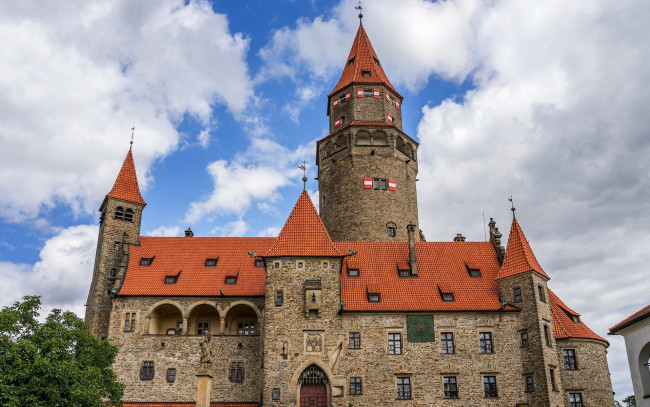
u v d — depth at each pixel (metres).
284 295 53.53
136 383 55.66
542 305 54.59
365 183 69.75
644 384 33.00
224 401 54.97
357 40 80.81
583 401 53.03
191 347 56.91
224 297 58.72
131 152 71.12
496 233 63.62
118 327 57.44
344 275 57.97
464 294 56.34
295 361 51.53
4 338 37.53
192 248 65.19
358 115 73.50
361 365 52.09
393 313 54.09
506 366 52.75
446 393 51.91
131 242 65.19
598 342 55.75
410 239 60.91
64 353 39.00
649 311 31.97
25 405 35.38
